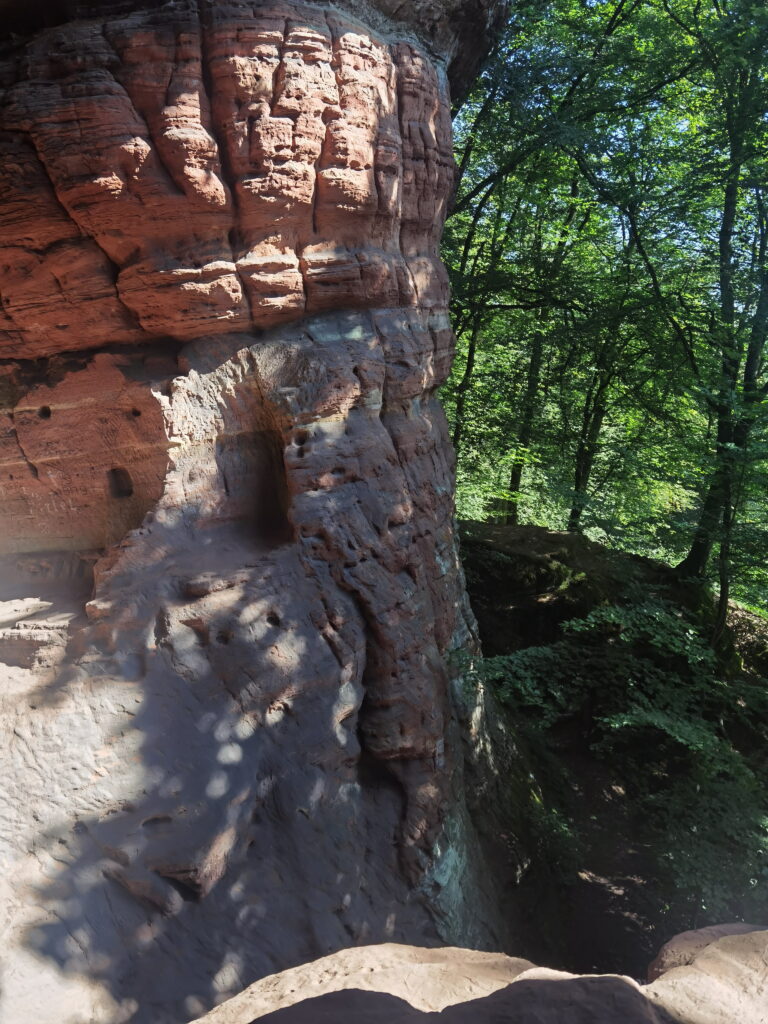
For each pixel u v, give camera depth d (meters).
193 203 5.41
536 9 11.23
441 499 7.05
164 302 5.60
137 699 4.96
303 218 5.76
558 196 13.60
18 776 4.61
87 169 5.25
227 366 5.81
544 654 7.82
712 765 7.24
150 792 4.72
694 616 10.45
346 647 5.73
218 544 5.77
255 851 5.07
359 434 5.99
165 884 4.56
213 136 5.42
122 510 6.07
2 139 5.30
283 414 5.76
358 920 5.28
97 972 4.16
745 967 2.99
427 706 6.18
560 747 9.30
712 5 11.55
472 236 13.24
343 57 5.68
